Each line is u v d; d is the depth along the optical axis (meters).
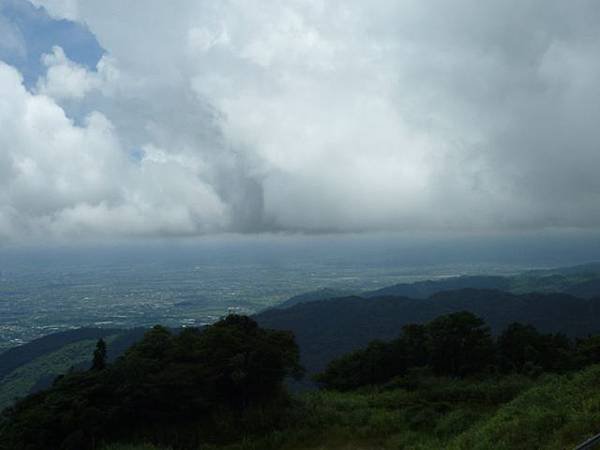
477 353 33.28
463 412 22.31
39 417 19.88
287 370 25.61
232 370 23.50
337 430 21.86
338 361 37.47
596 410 15.58
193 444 21.17
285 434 21.47
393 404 25.88
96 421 20.14
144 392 21.03
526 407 18.66
